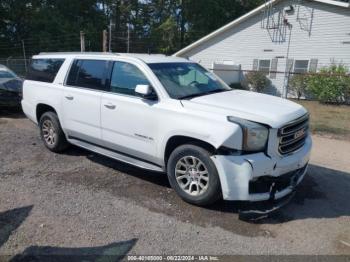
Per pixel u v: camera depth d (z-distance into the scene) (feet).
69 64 19.60
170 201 14.80
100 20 136.98
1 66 37.14
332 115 42.80
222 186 13.24
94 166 18.85
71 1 129.70
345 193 16.16
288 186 14.24
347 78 56.70
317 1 64.18
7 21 125.39
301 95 66.13
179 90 15.65
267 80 73.67
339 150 24.09
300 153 14.49
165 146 14.88
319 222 13.39
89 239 11.85
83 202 14.53
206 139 13.37
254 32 74.28
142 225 12.82
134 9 148.05
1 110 33.53
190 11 143.02
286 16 69.05
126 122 16.21
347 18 61.93
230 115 13.35
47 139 21.35
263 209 13.80
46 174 17.61
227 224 13.05
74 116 18.86
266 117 13.30
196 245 11.68
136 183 16.65
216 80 18.39
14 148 21.90
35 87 21.47
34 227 12.51
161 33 137.18
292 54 69.82
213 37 80.33
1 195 15.06
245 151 12.96
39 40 119.85
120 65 17.04
